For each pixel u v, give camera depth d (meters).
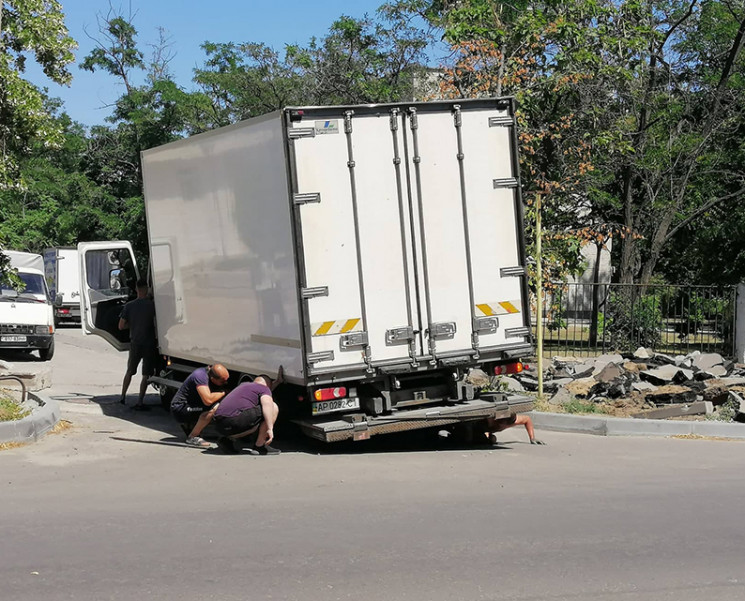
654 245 25.95
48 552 6.00
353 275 9.51
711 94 27.20
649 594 5.22
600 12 18.47
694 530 6.67
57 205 48.19
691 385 13.36
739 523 6.89
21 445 10.31
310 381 9.36
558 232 18.42
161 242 12.97
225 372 10.48
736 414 11.89
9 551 6.02
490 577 5.50
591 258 38.03
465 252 10.03
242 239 10.48
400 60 32.78
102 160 48.69
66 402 14.67
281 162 9.45
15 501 7.55
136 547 6.12
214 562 5.77
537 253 13.16
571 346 19.47
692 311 18.75
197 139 11.47
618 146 19.38
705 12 28.70
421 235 9.81
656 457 9.93
